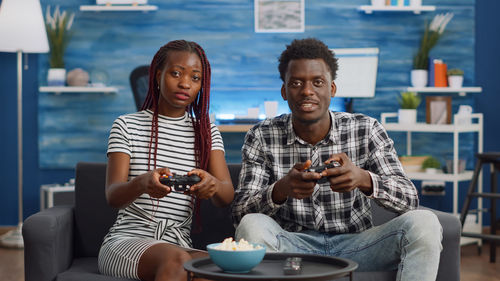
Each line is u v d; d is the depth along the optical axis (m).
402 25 4.47
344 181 1.58
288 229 1.89
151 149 1.84
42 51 4.14
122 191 1.67
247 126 4.17
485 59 4.43
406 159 3.94
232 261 1.23
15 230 4.04
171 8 4.48
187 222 1.86
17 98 4.44
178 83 1.81
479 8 4.43
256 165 1.90
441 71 4.33
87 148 4.50
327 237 1.83
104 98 4.49
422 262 1.56
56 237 1.78
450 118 3.88
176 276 1.50
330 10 4.48
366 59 4.02
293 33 4.49
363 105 4.49
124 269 1.63
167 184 1.57
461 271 3.24
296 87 1.77
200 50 1.88
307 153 1.89
